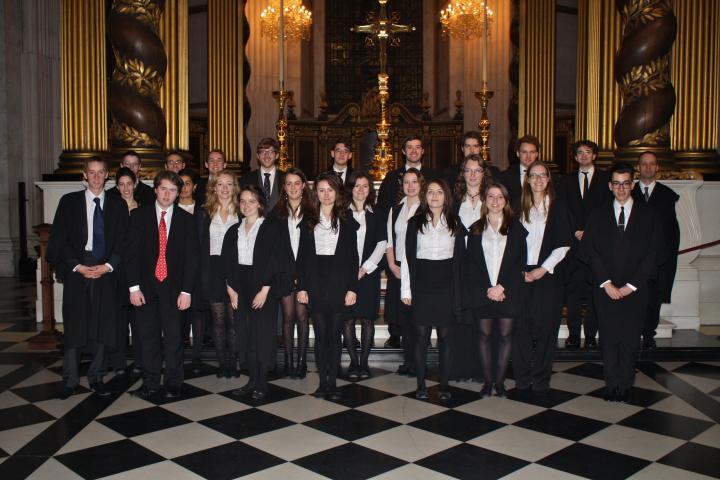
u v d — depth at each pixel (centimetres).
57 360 591
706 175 750
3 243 1173
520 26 1088
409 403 473
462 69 1592
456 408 462
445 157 1509
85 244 490
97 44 765
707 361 592
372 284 527
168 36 799
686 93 781
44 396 490
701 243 720
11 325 738
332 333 484
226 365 539
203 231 536
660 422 434
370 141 1181
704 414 450
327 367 493
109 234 492
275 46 1559
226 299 525
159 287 487
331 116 1750
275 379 534
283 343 595
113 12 740
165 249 488
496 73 1459
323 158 1541
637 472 356
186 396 490
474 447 391
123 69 745
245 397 487
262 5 1541
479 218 500
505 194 476
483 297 479
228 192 516
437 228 476
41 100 1227
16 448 389
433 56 1694
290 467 362
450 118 1599
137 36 737
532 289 495
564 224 491
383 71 855
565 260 584
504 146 1456
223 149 1076
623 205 486
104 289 494
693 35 777
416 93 1725
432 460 372
